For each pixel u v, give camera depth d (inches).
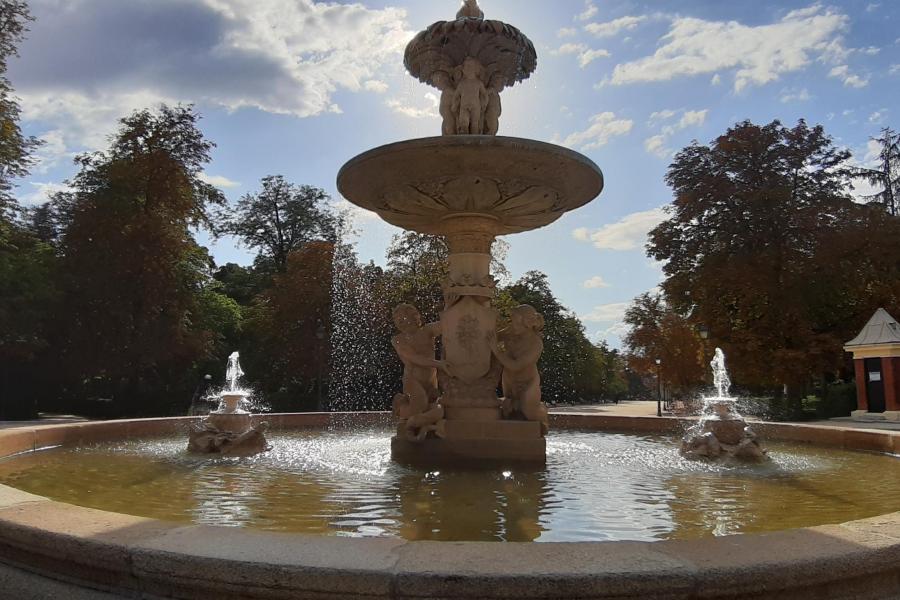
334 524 193.0
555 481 272.5
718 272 1182.9
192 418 468.4
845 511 215.9
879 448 365.7
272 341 1350.9
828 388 1262.3
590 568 106.9
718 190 1222.9
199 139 1343.5
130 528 129.9
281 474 285.0
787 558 112.1
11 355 1168.8
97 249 1226.0
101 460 326.3
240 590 110.3
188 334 1328.7
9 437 326.3
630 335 1704.0
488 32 347.6
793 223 1186.0
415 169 293.6
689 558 111.9
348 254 1270.9
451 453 310.2
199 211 1375.5
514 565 108.1
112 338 1234.6
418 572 105.2
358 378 1230.9
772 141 1226.6
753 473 296.2
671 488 257.0
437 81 364.5
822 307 1229.1
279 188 1759.4
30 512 141.6
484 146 277.3
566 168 295.9
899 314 1189.7
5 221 1156.5
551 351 1894.7
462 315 336.5
